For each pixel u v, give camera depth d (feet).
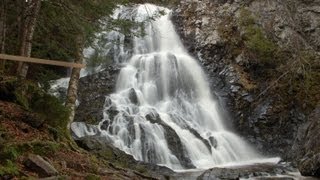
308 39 74.08
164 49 83.82
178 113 68.49
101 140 51.39
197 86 75.05
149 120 61.72
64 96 61.26
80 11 44.52
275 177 46.57
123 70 73.92
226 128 68.85
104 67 74.23
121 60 77.92
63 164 29.40
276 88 69.82
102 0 45.55
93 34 46.73
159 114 65.16
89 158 34.88
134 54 79.61
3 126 31.01
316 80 69.41
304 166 48.65
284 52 72.13
